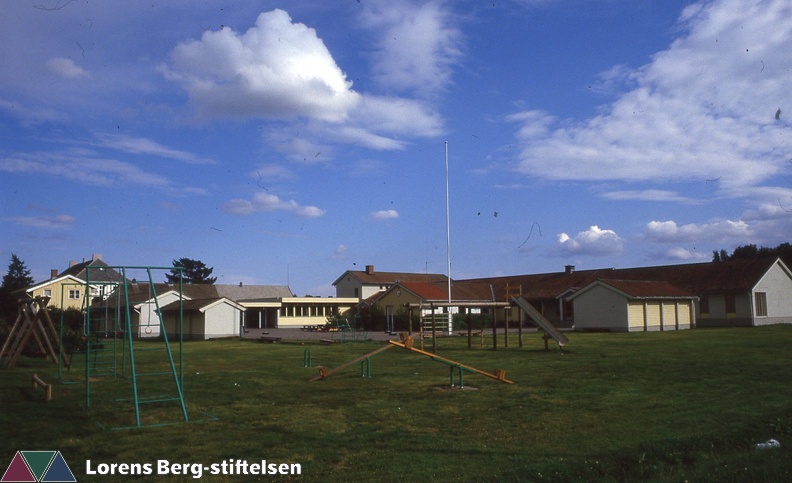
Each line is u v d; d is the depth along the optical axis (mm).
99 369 21188
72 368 21984
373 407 12766
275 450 9328
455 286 58062
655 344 28328
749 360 20172
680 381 15758
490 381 16453
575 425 10781
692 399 13070
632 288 42281
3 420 11711
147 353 29297
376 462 8594
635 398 13352
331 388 15586
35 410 12789
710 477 7336
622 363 20250
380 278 77375
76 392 15523
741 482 7117
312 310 68500
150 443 9844
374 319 53750
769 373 16875
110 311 42312
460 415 11836
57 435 10445
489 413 11984
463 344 31688
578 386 15273
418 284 55156
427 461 8625
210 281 95625
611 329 41656
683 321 44969
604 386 15180
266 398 14078
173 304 50250
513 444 9531
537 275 63062
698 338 31969
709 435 9828
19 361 24359
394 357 24250
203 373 19516
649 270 53969
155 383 17000
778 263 48000
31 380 17781
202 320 46188
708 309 47438
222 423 11281
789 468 7496
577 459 8602
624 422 10945
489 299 57000
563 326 50656
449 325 41812
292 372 19562
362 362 19047
